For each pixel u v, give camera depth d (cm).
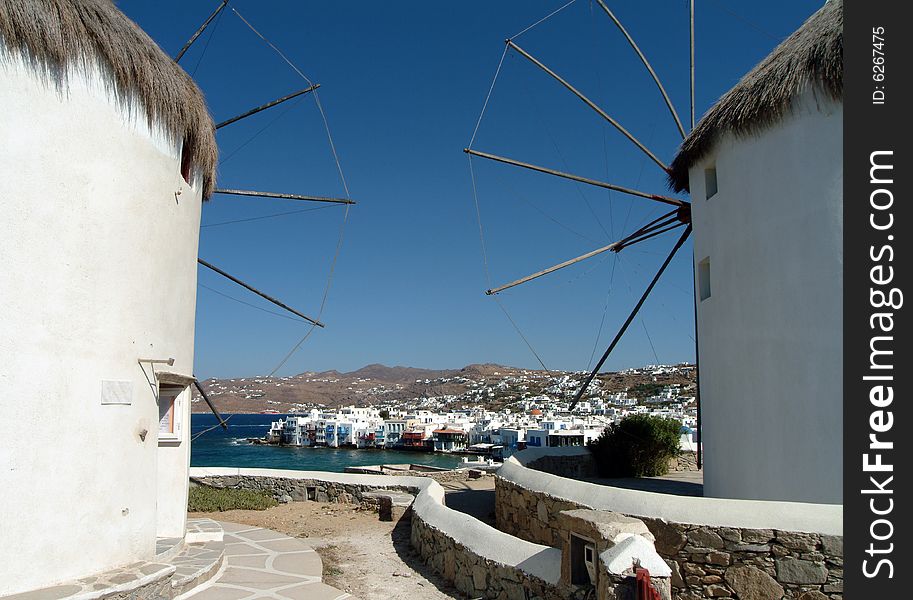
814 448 799
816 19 843
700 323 1104
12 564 582
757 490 894
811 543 634
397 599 789
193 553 893
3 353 586
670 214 1338
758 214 913
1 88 593
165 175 794
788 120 862
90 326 665
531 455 1481
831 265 795
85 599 579
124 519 690
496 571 752
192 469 1664
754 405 911
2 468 579
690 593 686
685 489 1396
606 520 608
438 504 1037
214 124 936
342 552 1042
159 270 782
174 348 833
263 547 1012
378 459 8669
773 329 877
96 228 678
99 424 666
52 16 621
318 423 11938
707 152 1065
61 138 644
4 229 591
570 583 620
